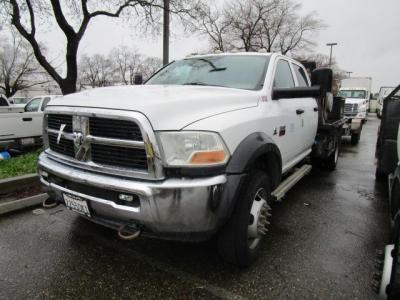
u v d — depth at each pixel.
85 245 3.38
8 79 43.34
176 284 2.75
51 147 3.12
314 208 4.65
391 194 3.24
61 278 2.81
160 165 2.32
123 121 2.40
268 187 3.10
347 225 4.05
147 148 2.30
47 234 3.61
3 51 43.56
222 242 2.78
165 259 3.14
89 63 51.97
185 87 3.29
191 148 2.34
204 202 2.32
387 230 3.92
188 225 2.35
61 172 2.73
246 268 3.00
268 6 27.75
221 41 27.05
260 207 2.95
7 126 7.44
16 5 9.67
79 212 2.78
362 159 8.85
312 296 2.63
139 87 3.31
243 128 2.73
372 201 5.02
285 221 4.14
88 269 2.95
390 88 25.83
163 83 4.09
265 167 3.26
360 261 3.18
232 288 2.71
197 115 2.51
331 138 6.15
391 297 2.06
